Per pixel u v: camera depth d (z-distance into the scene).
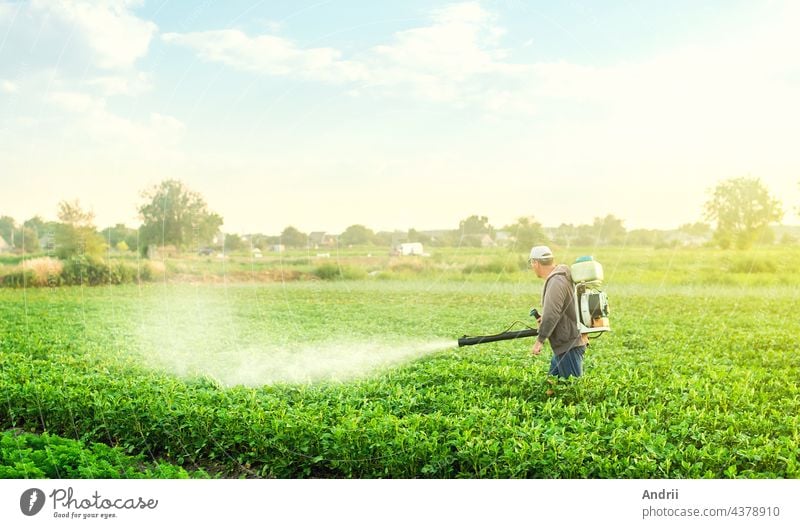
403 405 8.40
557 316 8.42
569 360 8.73
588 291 8.56
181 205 26.23
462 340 9.07
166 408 8.27
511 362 11.48
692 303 19.12
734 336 14.10
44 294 24.22
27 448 7.83
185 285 25.91
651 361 11.53
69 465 7.62
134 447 8.12
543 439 6.85
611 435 6.90
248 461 7.60
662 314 17.59
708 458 6.50
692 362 11.36
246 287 26.00
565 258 23.05
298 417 7.62
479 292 22.97
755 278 21.61
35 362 12.27
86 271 26.20
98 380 10.15
